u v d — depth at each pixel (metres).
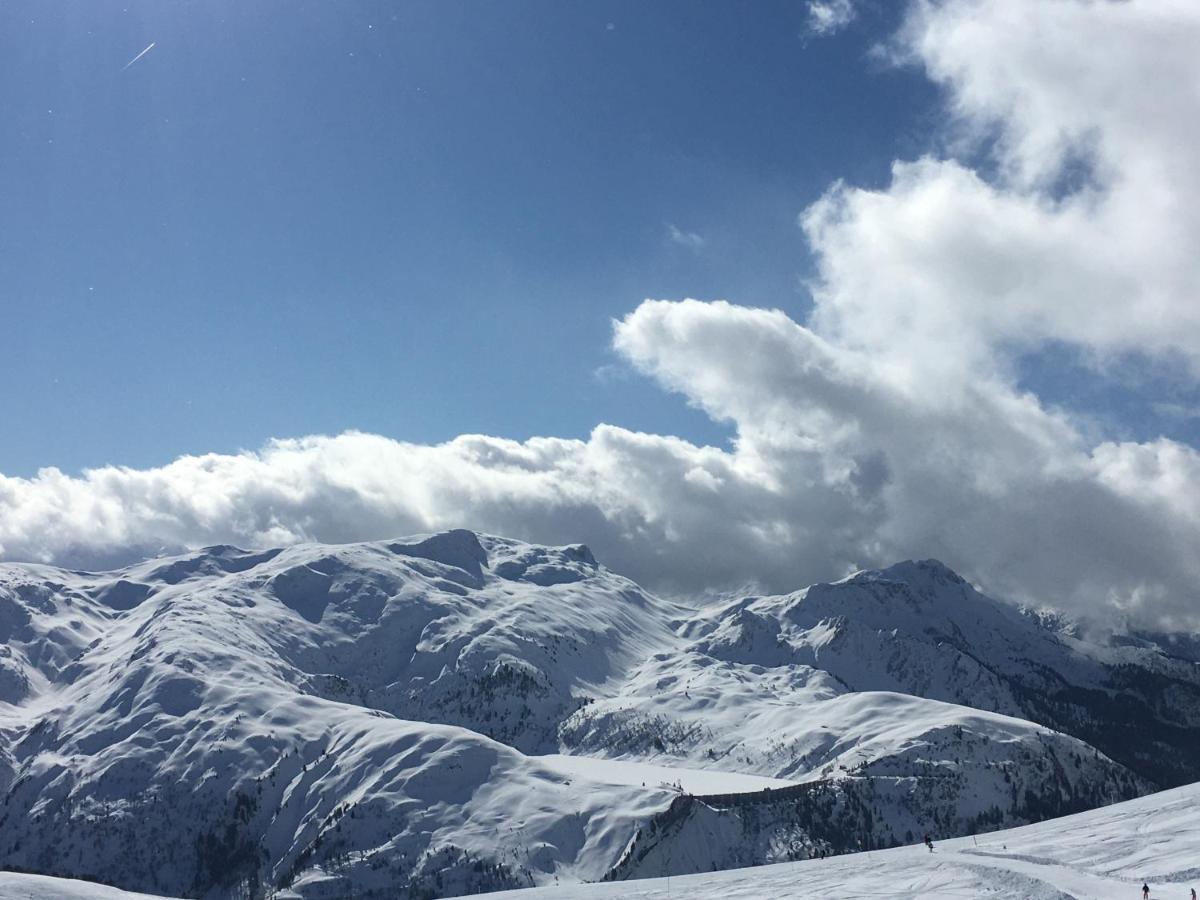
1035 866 102.69
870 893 102.69
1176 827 113.00
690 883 125.75
